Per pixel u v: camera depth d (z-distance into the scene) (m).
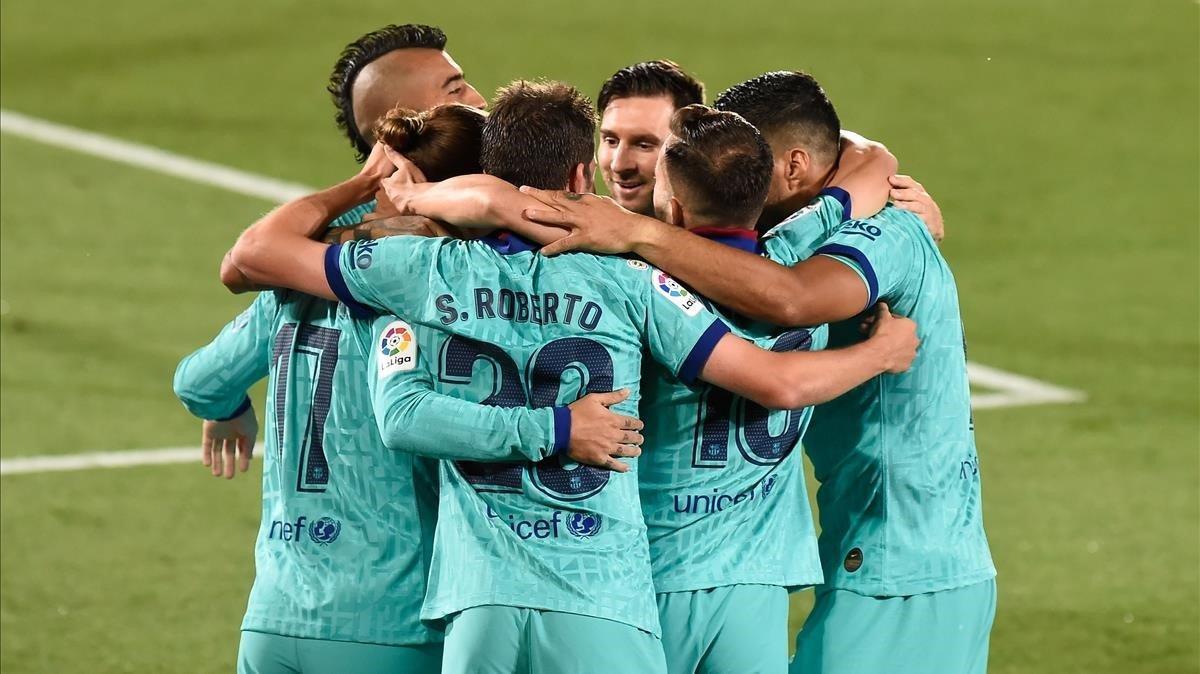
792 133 14.36
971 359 32.31
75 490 26.22
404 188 13.29
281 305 13.97
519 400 12.64
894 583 14.16
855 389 14.38
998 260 37.72
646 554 12.80
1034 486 26.81
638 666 12.49
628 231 12.73
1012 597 22.94
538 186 13.20
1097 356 32.38
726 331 12.83
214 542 24.61
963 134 46.16
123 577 23.36
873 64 51.66
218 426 16.06
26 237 37.72
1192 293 35.62
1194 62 52.16
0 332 32.53
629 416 12.61
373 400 12.80
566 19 55.50
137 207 39.97
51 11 54.94
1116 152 44.84
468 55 51.69
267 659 13.63
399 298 12.81
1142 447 28.33
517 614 12.41
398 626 13.42
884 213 14.15
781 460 13.55
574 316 12.62
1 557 23.81
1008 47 53.50
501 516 12.60
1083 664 20.88
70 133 44.91
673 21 55.44
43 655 20.98
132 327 33.16
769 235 13.98
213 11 55.72
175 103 47.47
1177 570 23.73
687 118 13.36
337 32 53.91
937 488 14.28
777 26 55.22
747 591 13.32
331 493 13.54
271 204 40.59
